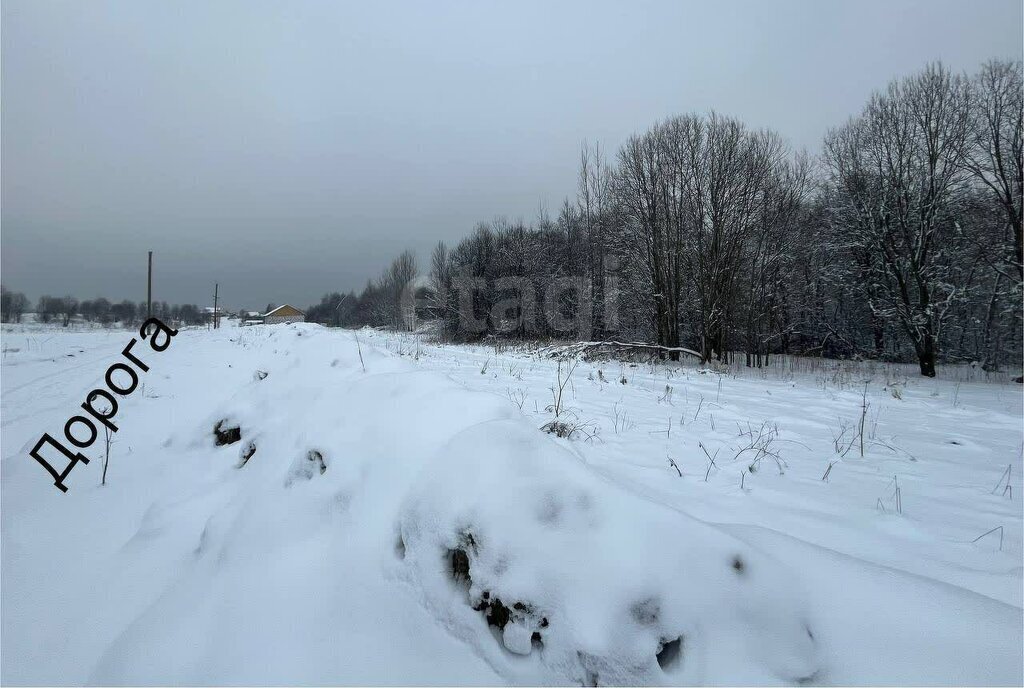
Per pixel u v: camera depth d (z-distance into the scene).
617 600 1.66
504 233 31.59
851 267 24.14
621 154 23.09
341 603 2.12
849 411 7.39
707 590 1.68
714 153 20.44
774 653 1.60
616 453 4.25
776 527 2.83
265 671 1.90
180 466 4.11
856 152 21.95
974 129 18.69
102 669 2.11
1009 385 15.63
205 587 2.44
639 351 20.03
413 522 2.19
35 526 3.39
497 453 2.17
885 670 1.53
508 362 12.54
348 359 4.96
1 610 2.58
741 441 4.89
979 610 1.66
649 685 1.54
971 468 4.32
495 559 1.86
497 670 1.76
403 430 2.79
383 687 1.78
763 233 20.94
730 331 21.61
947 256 20.25
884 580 1.78
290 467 3.07
